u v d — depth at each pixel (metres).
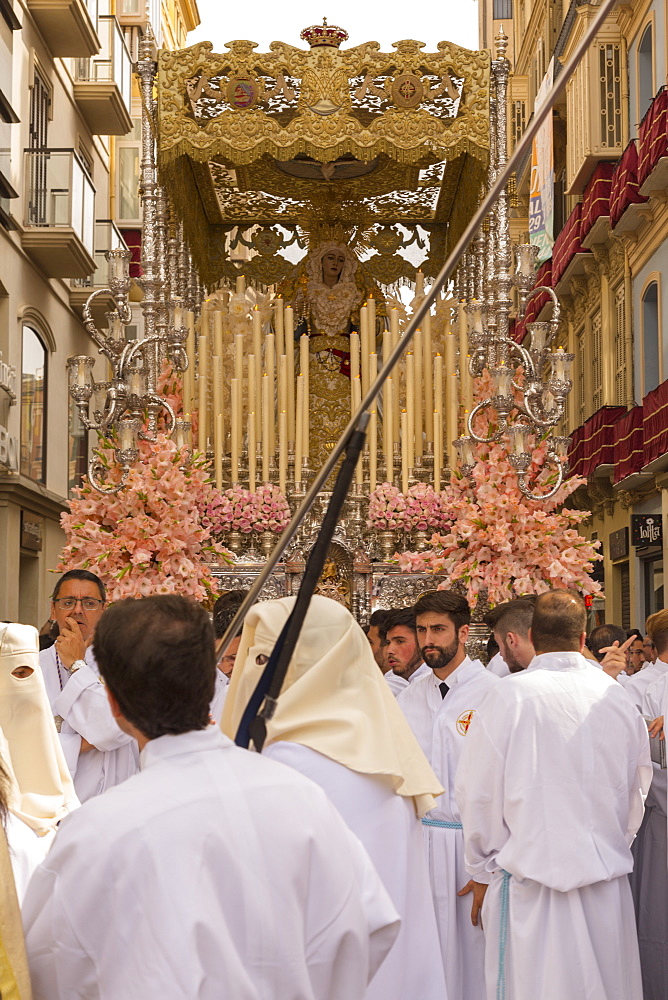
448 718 11.03
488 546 16.36
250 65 18.11
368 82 18.25
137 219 58.00
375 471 18.64
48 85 42.84
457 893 10.59
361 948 4.67
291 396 19.48
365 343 19.81
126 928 4.30
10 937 4.46
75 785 9.85
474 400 18.61
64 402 45.53
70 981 4.40
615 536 46.53
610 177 45.09
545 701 8.95
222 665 11.30
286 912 4.46
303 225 22.38
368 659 6.57
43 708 7.11
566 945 8.66
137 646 4.75
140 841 4.38
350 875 4.75
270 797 4.64
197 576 16.03
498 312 17.59
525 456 16.06
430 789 6.48
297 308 21.97
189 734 4.80
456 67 18.22
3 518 38.66
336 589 18.20
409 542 18.55
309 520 18.45
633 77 44.00
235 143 18.12
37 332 41.84
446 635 11.16
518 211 59.09
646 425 39.12
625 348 44.47
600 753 8.92
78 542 15.97
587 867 8.67
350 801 6.04
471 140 18.17
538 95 50.72
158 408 17.52
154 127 18.59
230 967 4.23
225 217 22.59
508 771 8.89
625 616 46.81
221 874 4.39
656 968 12.03
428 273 22.53
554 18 53.59
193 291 21.64
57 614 10.70
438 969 6.28
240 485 19.22
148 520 15.80
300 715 6.21
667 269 39.03
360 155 18.22
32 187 40.41
